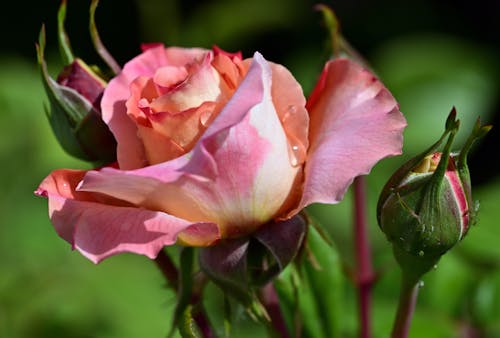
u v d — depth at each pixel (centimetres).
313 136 42
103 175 40
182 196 41
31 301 57
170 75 42
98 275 58
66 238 41
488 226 52
